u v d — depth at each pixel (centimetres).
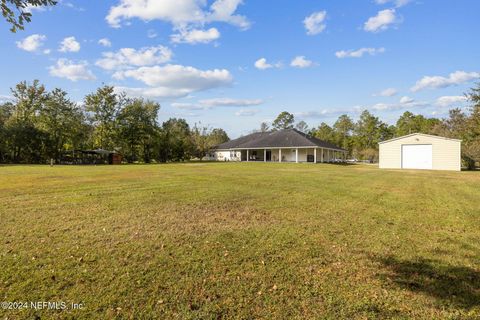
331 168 2347
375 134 6072
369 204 727
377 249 407
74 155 3791
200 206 682
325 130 6562
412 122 6006
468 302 273
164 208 658
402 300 276
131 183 1123
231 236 458
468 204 745
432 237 464
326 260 368
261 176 1467
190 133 5191
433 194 916
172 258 368
